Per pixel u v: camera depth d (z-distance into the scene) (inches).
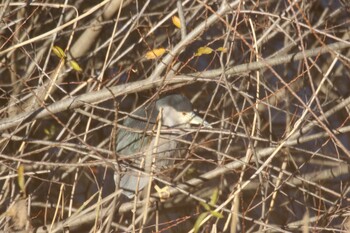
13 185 469.7
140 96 530.3
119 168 422.3
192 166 503.5
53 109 438.0
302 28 520.4
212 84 533.3
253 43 459.5
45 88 463.8
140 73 527.2
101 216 439.5
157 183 482.3
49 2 531.2
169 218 538.3
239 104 516.7
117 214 468.4
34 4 475.2
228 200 422.3
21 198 450.3
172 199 526.3
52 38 498.3
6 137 448.8
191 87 545.0
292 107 535.2
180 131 451.8
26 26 516.4
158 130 434.0
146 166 446.6
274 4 531.8
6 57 504.1
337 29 556.7
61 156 505.7
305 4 493.7
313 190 513.3
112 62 485.4
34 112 441.7
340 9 535.8
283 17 446.9
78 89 459.8
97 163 425.1
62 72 502.6
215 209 437.1
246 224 500.4
